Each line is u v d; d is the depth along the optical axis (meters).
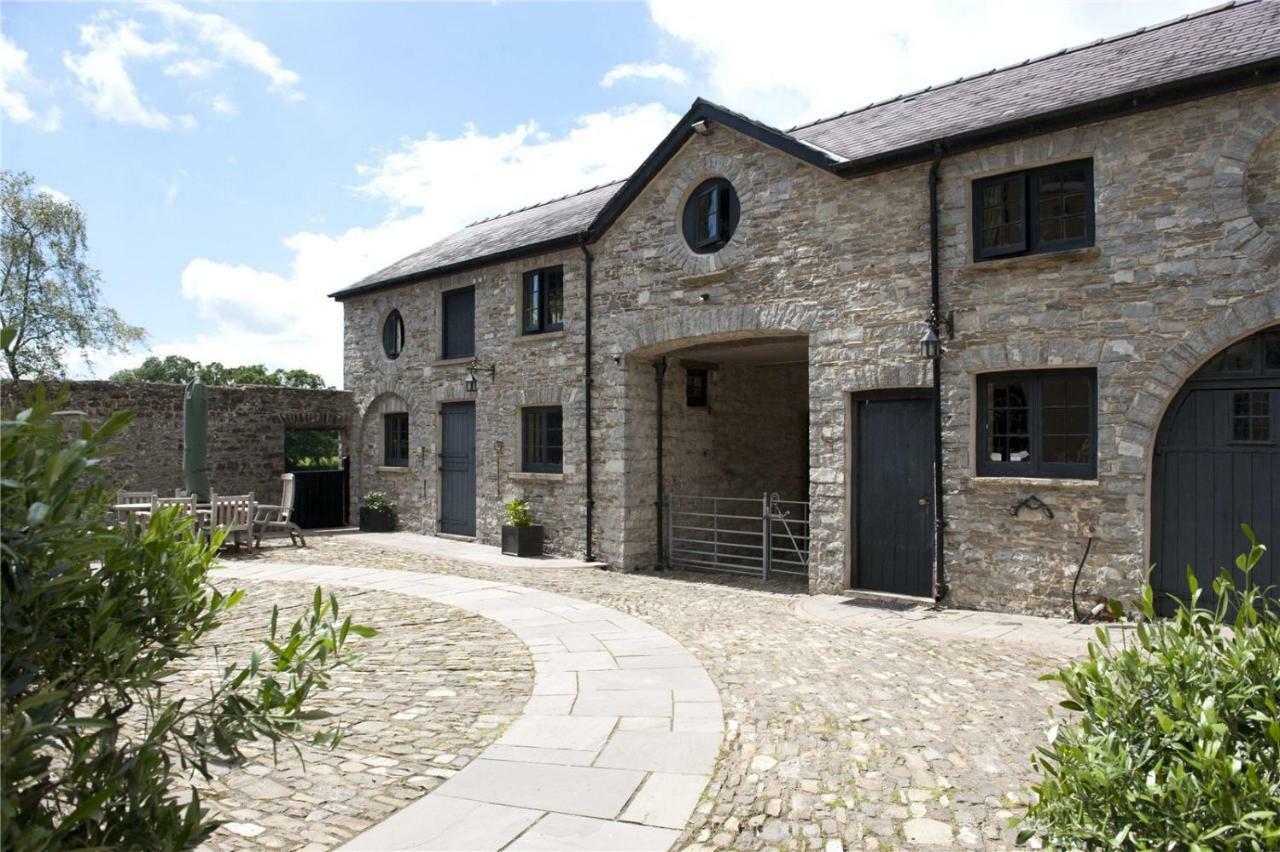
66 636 2.07
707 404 12.97
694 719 4.93
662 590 9.88
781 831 3.51
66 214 24.23
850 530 9.23
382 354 16.19
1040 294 7.84
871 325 8.95
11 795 1.70
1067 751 2.42
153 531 2.26
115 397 14.68
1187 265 7.07
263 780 3.98
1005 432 8.20
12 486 1.70
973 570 8.24
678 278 10.77
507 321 13.34
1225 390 7.04
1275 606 6.66
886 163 8.66
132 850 1.93
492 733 4.69
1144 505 7.27
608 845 3.36
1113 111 7.30
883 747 4.47
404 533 15.49
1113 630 7.10
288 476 13.63
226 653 6.32
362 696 5.38
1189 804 2.13
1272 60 6.43
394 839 3.38
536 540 12.50
